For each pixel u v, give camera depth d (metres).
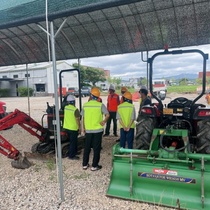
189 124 4.14
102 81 47.03
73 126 5.02
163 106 4.83
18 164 4.54
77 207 3.10
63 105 5.57
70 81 40.22
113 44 7.20
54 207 3.12
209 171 2.92
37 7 3.21
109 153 5.54
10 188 3.74
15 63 9.59
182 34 6.24
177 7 5.14
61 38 7.17
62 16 3.17
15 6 3.33
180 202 2.92
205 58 3.80
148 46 7.04
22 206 3.18
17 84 40.25
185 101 4.58
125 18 5.78
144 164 3.25
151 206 3.01
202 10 5.19
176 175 3.04
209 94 12.47
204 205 2.82
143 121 4.34
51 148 5.43
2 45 8.07
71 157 5.10
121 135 5.30
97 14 5.57
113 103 7.29
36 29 6.68
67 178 4.06
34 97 33.78
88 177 4.09
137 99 19.59
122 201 3.17
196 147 4.03
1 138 4.38
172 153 3.25
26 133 8.12
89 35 6.89
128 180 3.28
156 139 3.77
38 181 3.98
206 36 6.27
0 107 9.36
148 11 5.37
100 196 3.37
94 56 8.02
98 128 4.32
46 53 8.36
